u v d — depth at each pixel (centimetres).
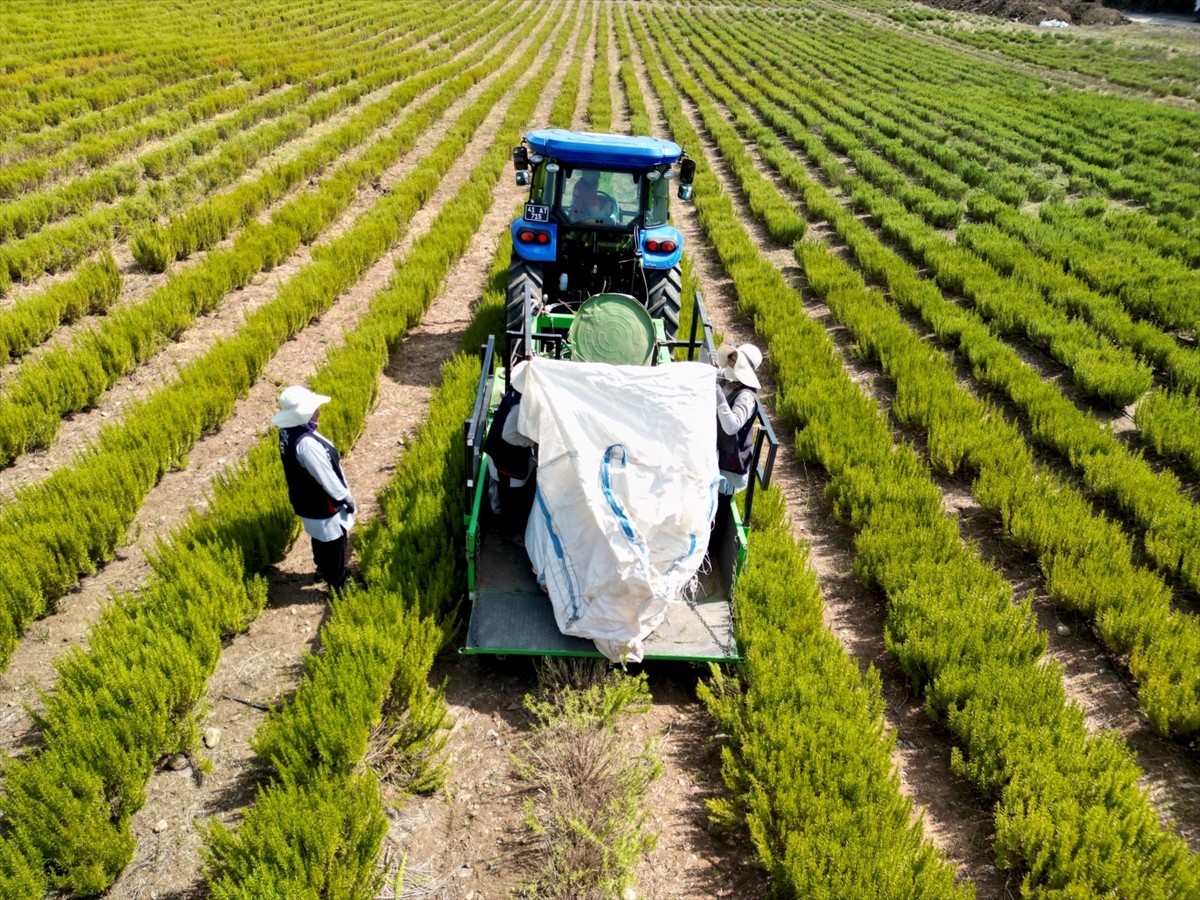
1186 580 604
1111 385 855
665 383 459
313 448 482
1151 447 801
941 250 1266
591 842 387
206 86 2156
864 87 2881
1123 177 1797
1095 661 546
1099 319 1021
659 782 441
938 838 421
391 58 2819
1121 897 366
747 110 2445
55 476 612
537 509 486
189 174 1398
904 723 495
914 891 360
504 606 494
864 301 1072
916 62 3500
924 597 542
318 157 1545
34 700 466
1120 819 405
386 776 427
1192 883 363
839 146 2041
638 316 594
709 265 1262
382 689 446
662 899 380
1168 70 3381
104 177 1336
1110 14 5181
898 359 909
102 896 367
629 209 794
